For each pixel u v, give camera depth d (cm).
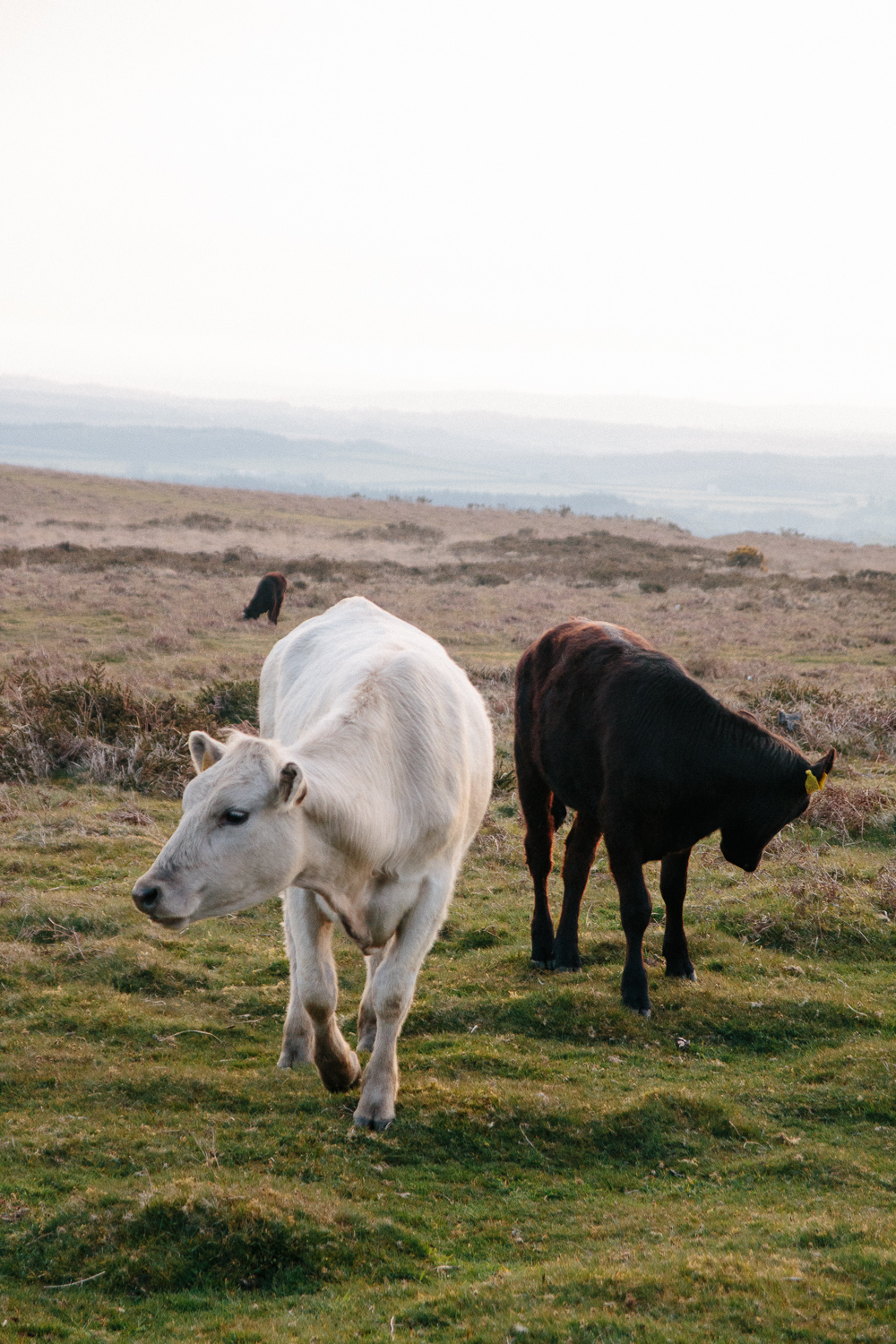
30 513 4494
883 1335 303
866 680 1695
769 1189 411
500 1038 535
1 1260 341
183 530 4353
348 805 390
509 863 839
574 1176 420
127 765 982
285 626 2162
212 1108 451
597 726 577
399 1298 331
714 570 3825
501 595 2830
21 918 643
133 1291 336
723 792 554
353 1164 408
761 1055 538
